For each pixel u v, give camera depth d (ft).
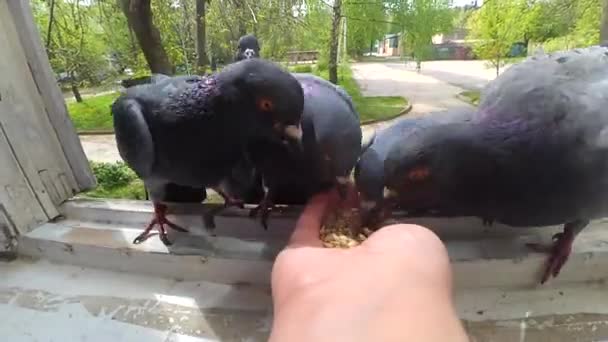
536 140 0.96
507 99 1.05
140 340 0.99
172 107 1.06
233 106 1.02
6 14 1.18
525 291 1.05
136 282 1.15
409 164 0.97
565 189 0.96
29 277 1.19
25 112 1.24
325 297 0.46
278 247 1.12
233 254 1.11
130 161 1.10
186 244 1.16
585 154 0.94
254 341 0.97
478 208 1.05
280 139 1.04
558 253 1.03
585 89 1.02
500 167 0.98
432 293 0.46
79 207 1.33
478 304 1.02
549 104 0.99
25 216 1.26
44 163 1.31
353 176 1.11
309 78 1.22
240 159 1.15
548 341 0.93
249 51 1.47
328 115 1.06
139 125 1.06
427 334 0.39
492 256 1.04
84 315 1.06
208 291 1.10
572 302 1.01
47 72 1.28
